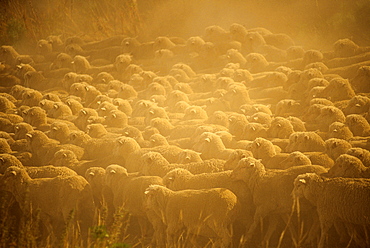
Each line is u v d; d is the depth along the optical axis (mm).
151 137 51906
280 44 83062
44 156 53094
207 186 41625
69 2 120250
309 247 39000
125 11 115000
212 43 80625
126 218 43562
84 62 82750
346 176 38125
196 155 46344
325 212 36906
